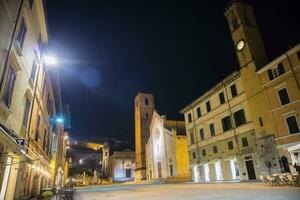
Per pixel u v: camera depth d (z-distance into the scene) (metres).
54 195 20.08
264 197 10.85
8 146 8.84
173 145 51.84
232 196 12.16
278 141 25.75
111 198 16.31
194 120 42.56
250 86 30.38
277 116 26.22
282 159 25.20
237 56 33.31
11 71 11.09
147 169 64.94
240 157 30.81
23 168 13.74
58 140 38.28
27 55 13.50
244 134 30.66
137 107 76.88
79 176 86.50
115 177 86.38
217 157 35.34
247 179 29.17
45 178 25.30
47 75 20.69
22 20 12.34
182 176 48.88
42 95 19.55
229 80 34.03
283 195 11.10
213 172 36.25
